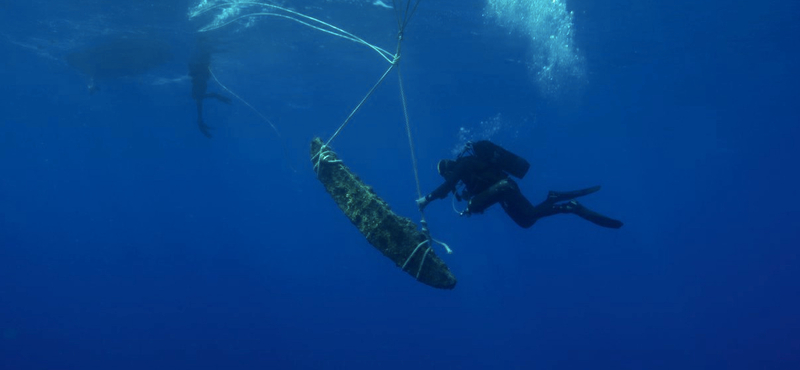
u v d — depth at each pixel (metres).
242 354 28.17
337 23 15.26
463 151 5.32
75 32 16.05
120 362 26.48
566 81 23.91
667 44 19.12
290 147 44.59
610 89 26.16
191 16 14.30
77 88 23.33
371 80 22.50
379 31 16.08
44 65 20.08
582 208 4.85
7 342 29.67
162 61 18.36
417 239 4.28
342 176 4.61
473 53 18.84
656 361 27.59
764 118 36.41
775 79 25.84
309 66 20.03
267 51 17.88
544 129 37.69
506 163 4.98
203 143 40.56
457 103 28.50
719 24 17.08
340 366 27.33
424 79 22.70
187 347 29.09
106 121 31.58
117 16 14.54
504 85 24.19
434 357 29.30
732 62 22.38
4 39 17.27
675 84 26.16
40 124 33.88
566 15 15.18
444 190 4.76
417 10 14.21
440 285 4.13
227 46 17.02
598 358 28.20
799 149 52.28
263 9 13.89
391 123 34.19
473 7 14.03
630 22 16.20
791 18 16.86
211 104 26.42
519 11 14.52
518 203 4.88
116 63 18.53
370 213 4.32
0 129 36.03
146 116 29.61
